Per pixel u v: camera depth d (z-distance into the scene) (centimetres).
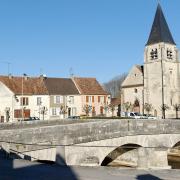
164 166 2530
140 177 1396
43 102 6912
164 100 7162
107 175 1427
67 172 1483
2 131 2252
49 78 7419
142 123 3834
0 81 6750
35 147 2492
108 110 7738
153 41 7512
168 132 4125
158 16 7650
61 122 4250
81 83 7669
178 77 7550
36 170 1528
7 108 6594
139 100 7706
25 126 3703
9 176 1402
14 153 2242
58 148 1711
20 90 6712
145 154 1769
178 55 7662
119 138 3491
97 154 3150
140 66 8006
